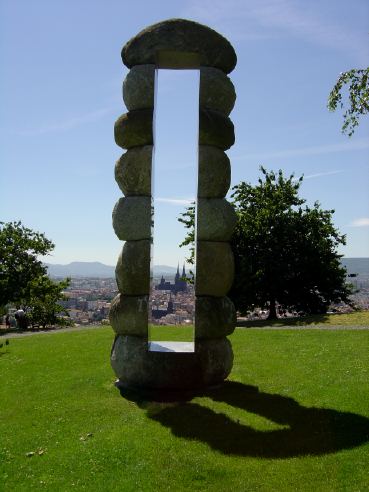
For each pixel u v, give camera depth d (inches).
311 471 264.2
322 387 406.3
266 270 1095.6
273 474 264.2
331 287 1168.2
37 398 412.5
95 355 580.1
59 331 908.6
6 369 526.0
